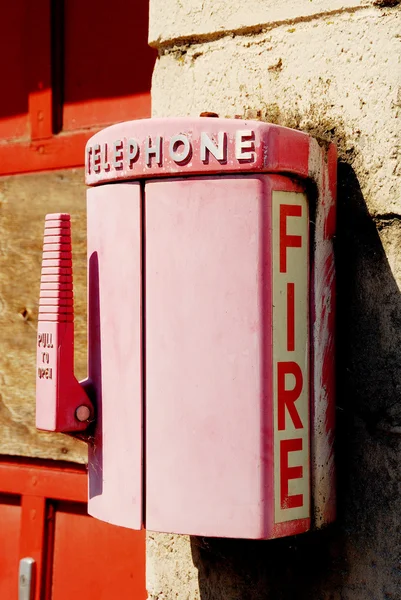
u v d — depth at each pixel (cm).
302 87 177
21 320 264
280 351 158
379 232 167
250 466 156
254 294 157
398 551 163
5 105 271
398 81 164
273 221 157
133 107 244
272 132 155
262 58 183
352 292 170
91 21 254
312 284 164
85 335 247
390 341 165
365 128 168
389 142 165
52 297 174
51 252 175
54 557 257
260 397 156
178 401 161
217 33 190
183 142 159
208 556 189
